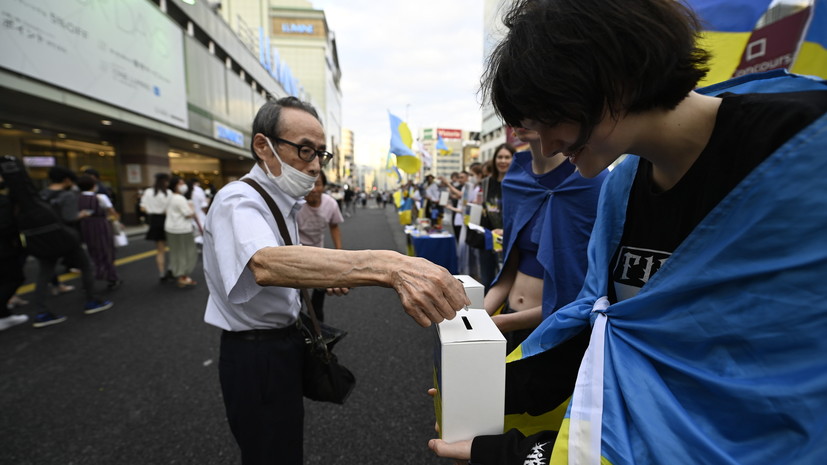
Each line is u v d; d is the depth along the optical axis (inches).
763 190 16.8
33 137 391.2
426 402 87.9
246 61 843.4
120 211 502.6
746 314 17.4
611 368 22.0
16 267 142.2
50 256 139.3
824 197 15.4
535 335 33.0
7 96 289.4
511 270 60.6
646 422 19.0
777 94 18.5
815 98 17.3
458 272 188.9
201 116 592.7
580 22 17.3
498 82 21.0
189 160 888.3
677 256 20.3
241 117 807.7
